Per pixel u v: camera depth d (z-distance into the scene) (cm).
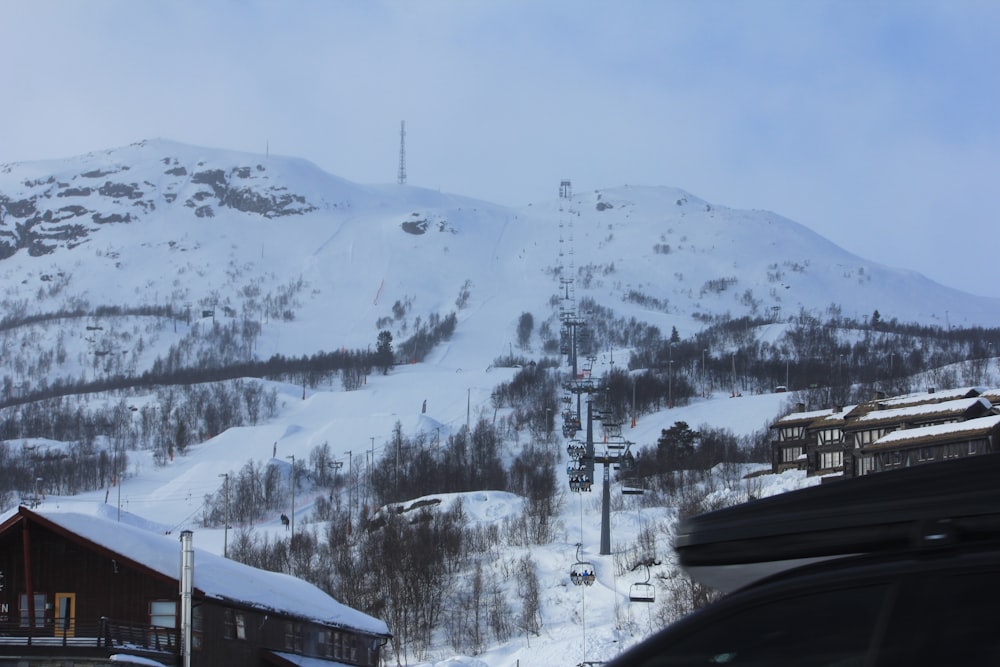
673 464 12488
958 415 9056
